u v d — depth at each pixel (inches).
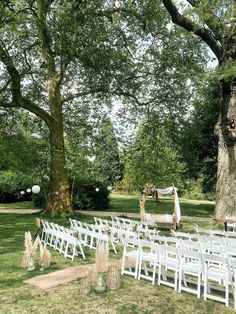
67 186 746.8
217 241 323.6
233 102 580.1
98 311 226.2
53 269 325.1
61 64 735.1
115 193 1814.7
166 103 849.5
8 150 840.3
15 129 847.7
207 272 260.7
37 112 731.4
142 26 765.3
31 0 581.3
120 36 788.6
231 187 585.0
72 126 882.8
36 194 1045.8
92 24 668.7
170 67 807.7
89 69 765.9
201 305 239.3
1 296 253.9
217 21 522.9
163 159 967.6
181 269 269.1
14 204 1168.2
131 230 446.0
